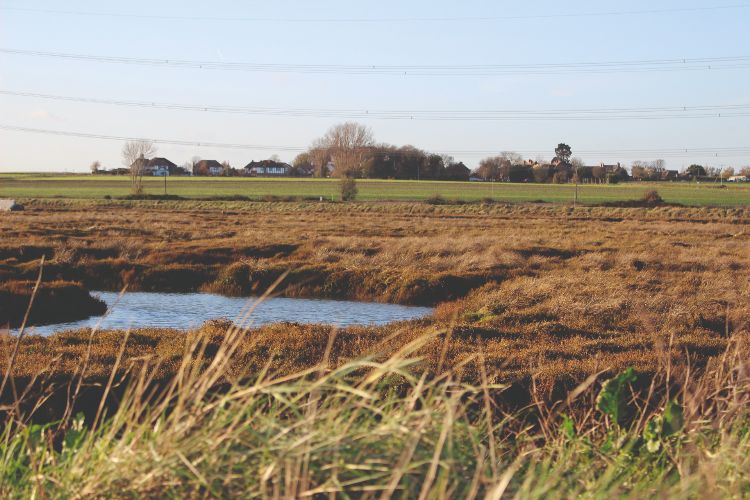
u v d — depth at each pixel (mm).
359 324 20938
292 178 148000
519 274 27594
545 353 13305
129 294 26266
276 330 15672
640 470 4188
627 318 17984
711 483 3289
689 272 27297
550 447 4625
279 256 34031
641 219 66312
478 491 3307
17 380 10242
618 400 4934
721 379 5297
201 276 28625
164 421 3453
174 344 13867
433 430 3430
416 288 25797
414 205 81812
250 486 3148
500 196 104500
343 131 145000
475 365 11203
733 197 104312
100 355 12859
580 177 151250
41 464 3598
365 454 3273
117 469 3254
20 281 23125
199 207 79875
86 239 38438
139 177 101562
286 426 3570
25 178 148375
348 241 37969
